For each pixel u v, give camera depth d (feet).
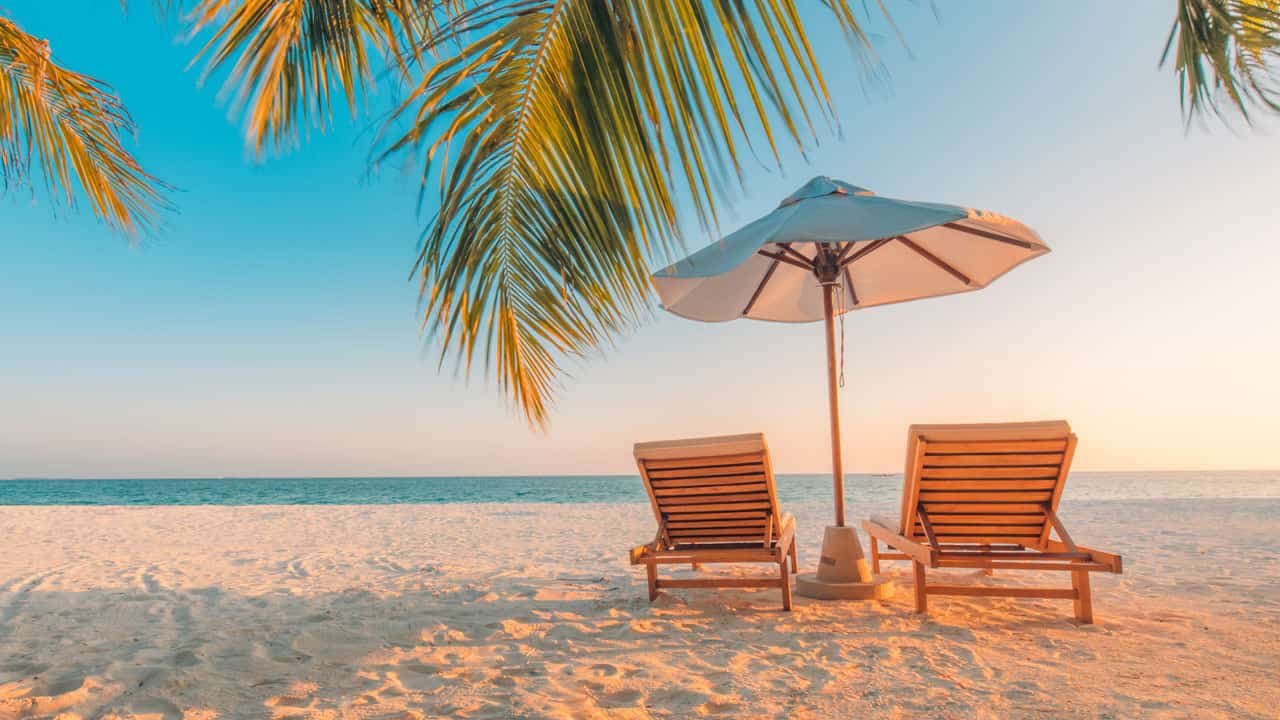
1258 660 8.60
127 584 15.21
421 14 4.95
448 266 6.41
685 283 13.01
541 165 5.16
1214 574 15.21
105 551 21.50
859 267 15.87
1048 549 11.59
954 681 7.89
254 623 11.27
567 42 4.29
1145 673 8.09
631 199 4.21
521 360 8.16
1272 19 6.31
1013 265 13.66
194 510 41.37
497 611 12.10
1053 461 10.74
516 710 7.20
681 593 13.53
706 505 12.68
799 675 8.24
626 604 12.54
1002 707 7.03
